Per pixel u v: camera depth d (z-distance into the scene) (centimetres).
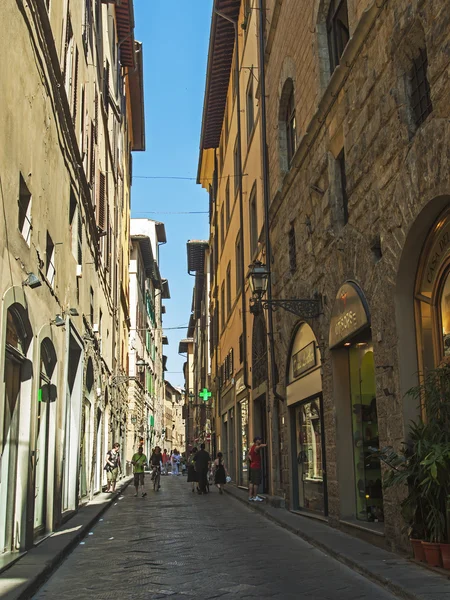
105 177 2319
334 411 1123
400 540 816
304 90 1361
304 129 1363
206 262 5088
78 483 1541
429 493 698
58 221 1220
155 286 6538
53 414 1180
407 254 815
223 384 3266
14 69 834
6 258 784
